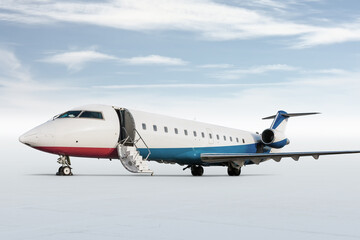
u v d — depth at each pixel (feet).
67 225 26.76
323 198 42.22
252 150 106.52
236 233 25.03
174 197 41.83
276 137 103.60
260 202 38.75
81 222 27.81
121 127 75.56
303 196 43.88
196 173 92.12
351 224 28.14
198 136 89.51
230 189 51.01
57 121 69.46
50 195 41.96
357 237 24.21
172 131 83.35
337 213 32.63
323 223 28.43
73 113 71.20
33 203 36.32
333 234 24.95
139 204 36.40
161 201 38.58
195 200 39.73
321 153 83.05
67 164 71.82
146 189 49.19
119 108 76.38
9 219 28.76
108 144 72.43
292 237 24.11
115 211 32.42
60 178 63.52
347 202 39.17
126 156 73.41
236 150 100.37
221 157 85.46
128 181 60.18
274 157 84.43
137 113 78.28
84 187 50.24
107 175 74.59
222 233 25.00
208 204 37.01
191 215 31.07
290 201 39.65
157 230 25.57
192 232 25.16
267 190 50.11
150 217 29.99
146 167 75.51
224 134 98.37
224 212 32.63
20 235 23.82
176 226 26.86
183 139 85.20
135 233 24.64
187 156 86.12
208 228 26.40
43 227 26.09
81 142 69.31
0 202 36.91
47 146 67.10
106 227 26.23
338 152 82.99
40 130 67.10
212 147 92.43
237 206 35.99
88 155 71.72
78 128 69.05
